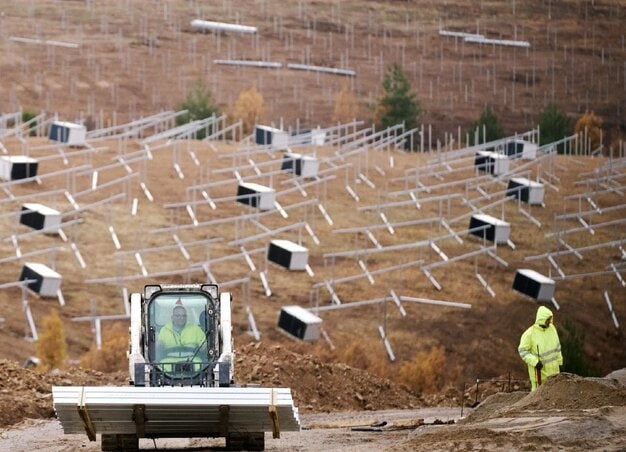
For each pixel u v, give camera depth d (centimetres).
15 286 14862
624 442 3750
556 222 19025
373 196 19662
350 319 15375
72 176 18475
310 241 17712
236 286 15762
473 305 16438
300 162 19362
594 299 17838
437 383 12812
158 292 4512
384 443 4456
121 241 16725
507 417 4425
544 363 5234
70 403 3972
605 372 16700
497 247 18375
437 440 3988
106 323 14350
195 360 4441
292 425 4172
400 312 15725
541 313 5234
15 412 5766
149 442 4791
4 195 17638
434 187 18975
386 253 17600
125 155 19100
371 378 7525
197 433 4156
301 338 14038
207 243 15462
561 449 3656
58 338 11406
